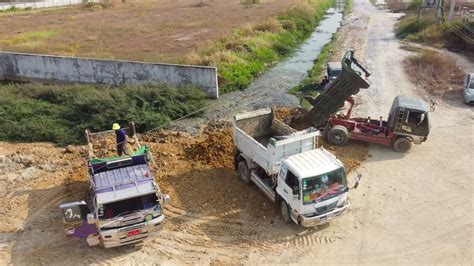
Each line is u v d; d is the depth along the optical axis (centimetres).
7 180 1609
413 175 1606
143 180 1238
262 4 6253
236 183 1566
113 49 3481
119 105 2180
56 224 1357
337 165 1255
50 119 2152
